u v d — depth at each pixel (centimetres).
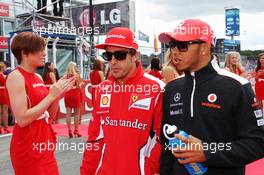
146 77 257
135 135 251
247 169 532
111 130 257
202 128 195
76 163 610
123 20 2966
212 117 193
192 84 204
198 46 199
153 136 254
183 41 198
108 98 260
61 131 930
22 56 298
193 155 189
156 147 251
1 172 574
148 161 252
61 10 1788
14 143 301
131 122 251
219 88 194
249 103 190
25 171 299
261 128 188
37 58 301
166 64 492
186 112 203
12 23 1906
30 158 296
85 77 1616
